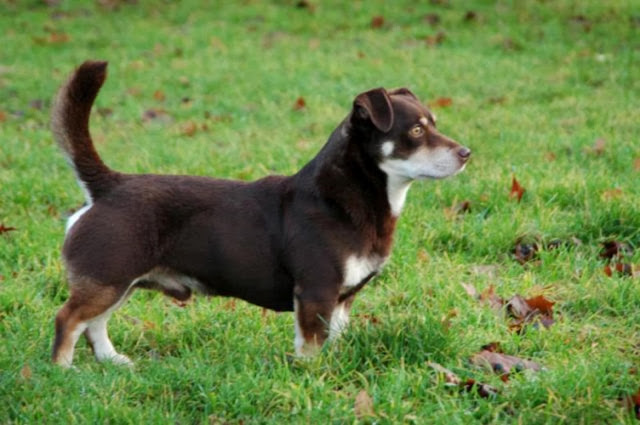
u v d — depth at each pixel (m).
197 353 7.63
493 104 15.80
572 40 19.88
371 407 6.61
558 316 8.43
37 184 11.66
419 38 20.39
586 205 10.58
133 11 22.83
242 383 6.90
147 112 15.62
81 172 7.48
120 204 7.35
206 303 8.87
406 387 6.90
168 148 13.45
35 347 7.80
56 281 9.28
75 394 6.83
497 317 8.32
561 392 6.77
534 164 12.23
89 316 7.31
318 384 6.84
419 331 7.53
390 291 8.95
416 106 7.68
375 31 21.02
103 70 7.44
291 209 7.39
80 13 22.53
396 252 9.67
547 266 9.46
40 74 17.67
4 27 21.08
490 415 6.63
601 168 11.91
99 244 7.24
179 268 7.50
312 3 22.94
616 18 21.31
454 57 18.67
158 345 8.14
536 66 18.12
